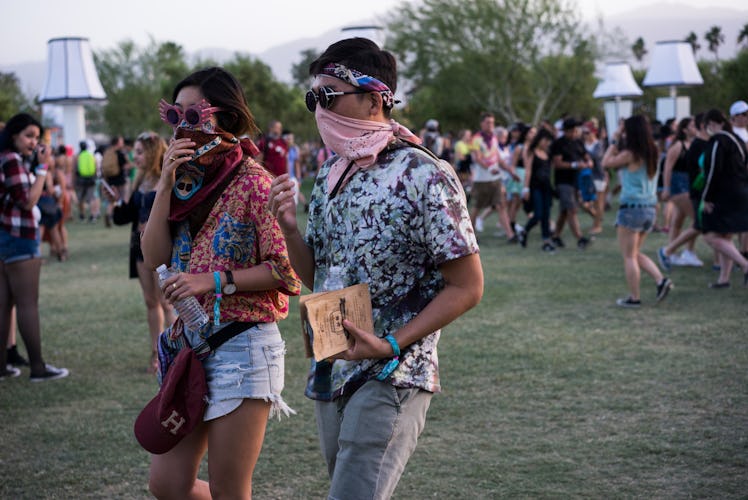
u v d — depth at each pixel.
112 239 15.30
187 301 2.66
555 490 3.77
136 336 7.26
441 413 4.89
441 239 2.33
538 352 6.18
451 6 44.09
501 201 13.17
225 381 2.72
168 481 2.82
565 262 10.70
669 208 13.17
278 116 40.78
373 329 2.39
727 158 8.10
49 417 5.08
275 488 3.94
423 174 2.36
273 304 2.84
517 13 43.56
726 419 4.59
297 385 5.66
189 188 2.83
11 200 5.72
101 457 4.41
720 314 7.25
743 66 45.53
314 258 2.64
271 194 2.57
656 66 23.06
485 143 13.18
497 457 4.19
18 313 5.89
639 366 5.71
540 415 4.79
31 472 4.21
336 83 2.40
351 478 2.40
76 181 18.80
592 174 13.40
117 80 47.06
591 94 46.66
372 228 2.38
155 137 5.52
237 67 40.38
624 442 4.31
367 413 2.39
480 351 6.26
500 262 10.91
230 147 2.81
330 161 2.60
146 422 2.72
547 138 11.79
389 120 2.48
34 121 5.69
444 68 44.62
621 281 9.09
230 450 2.74
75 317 8.14
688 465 3.99
